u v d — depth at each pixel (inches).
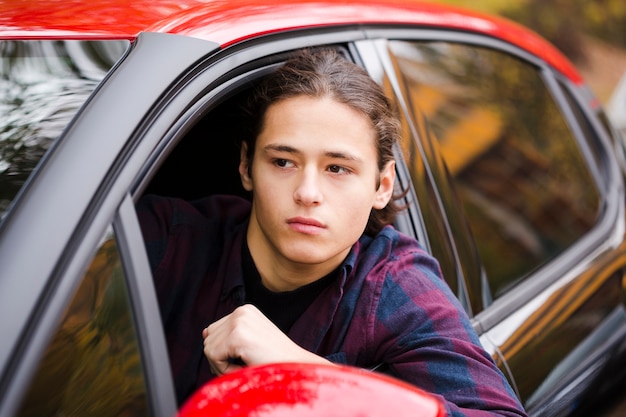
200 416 46.6
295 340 67.9
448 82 106.1
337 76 64.9
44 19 67.9
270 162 63.3
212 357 59.7
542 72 127.0
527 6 297.7
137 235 51.4
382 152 66.6
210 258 73.3
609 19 312.3
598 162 129.7
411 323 66.5
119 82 57.4
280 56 72.1
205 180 93.2
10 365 43.8
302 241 62.3
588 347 100.3
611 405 112.2
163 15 68.2
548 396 89.8
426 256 72.7
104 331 49.1
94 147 52.1
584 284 106.0
